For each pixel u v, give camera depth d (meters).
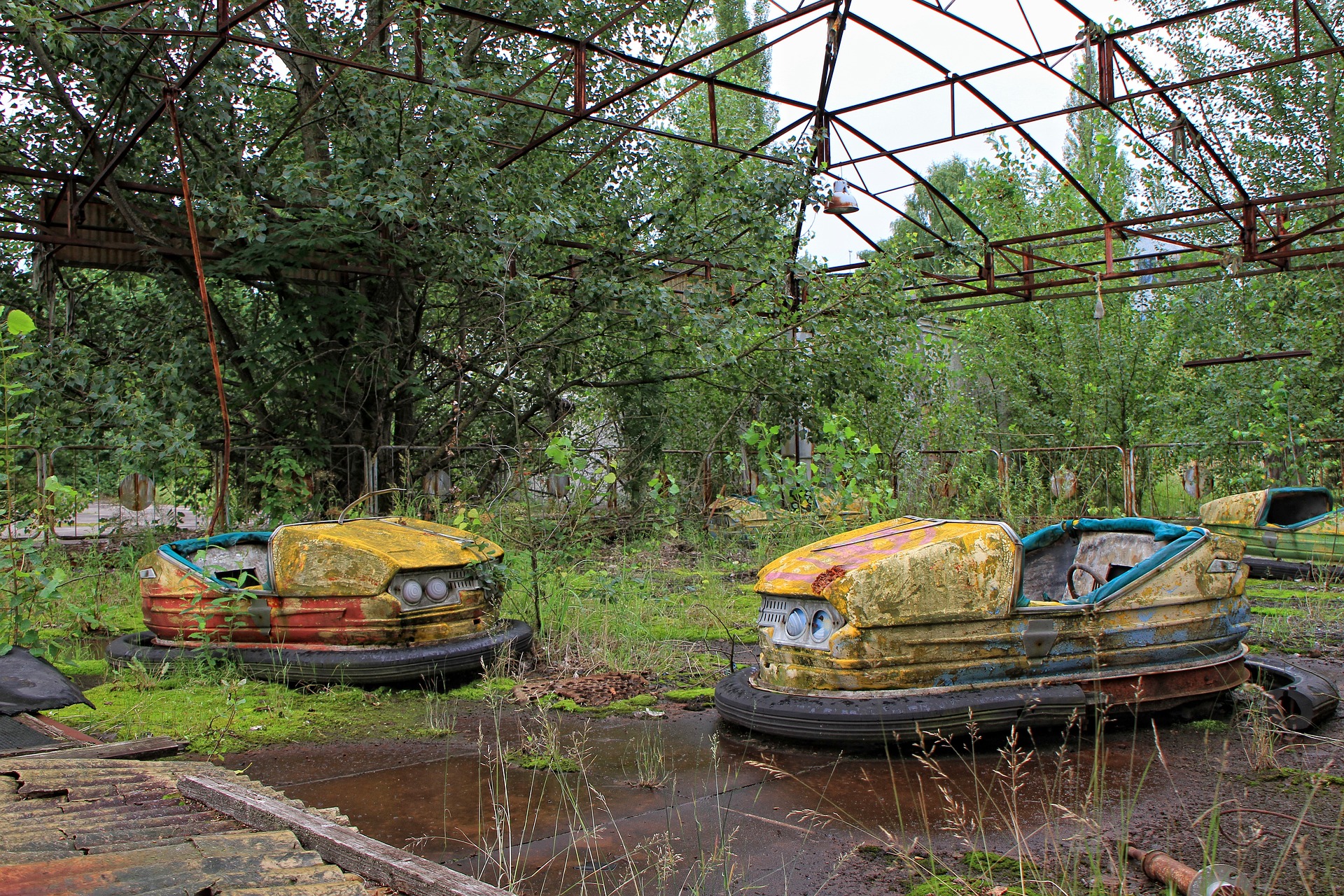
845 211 10.63
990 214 16.03
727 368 11.38
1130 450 12.15
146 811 2.66
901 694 3.73
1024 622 3.87
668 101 8.92
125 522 9.67
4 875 1.96
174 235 9.54
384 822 3.08
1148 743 3.77
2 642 4.54
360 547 4.93
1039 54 8.34
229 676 4.88
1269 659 4.52
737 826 3.00
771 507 9.18
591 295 10.28
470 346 11.29
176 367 9.01
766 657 4.12
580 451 10.78
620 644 5.74
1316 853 2.70
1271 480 11.96
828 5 7.92
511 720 4.33
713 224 10.83
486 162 9.93
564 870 2.68
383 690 4.81
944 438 13.52
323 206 9.06
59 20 7.78
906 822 3.00
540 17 11.93
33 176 8.52
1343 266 11.02
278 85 11.11
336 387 10.11
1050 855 2.72
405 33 8.97
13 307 10.48
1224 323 14.30
